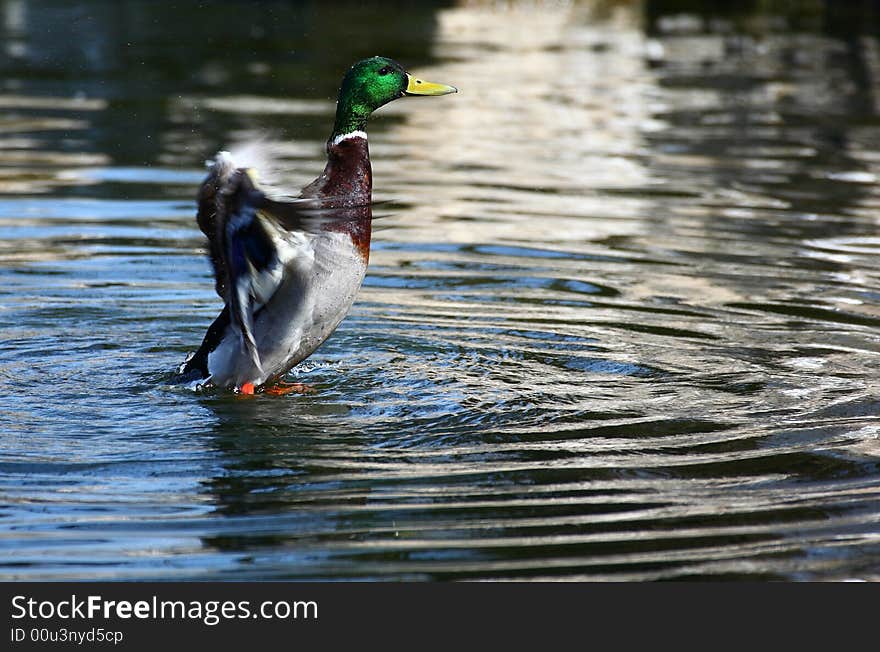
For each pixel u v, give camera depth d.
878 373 10.22
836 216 15.47
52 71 24.50
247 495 7.70
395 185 16.64
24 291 12.18
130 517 7.36
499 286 12.70
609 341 11.05
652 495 7.74
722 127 20.86
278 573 6.71
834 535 7.20
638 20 34.88
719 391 9.77
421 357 10.59
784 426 8.98
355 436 8.73
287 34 30.56
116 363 10.34
